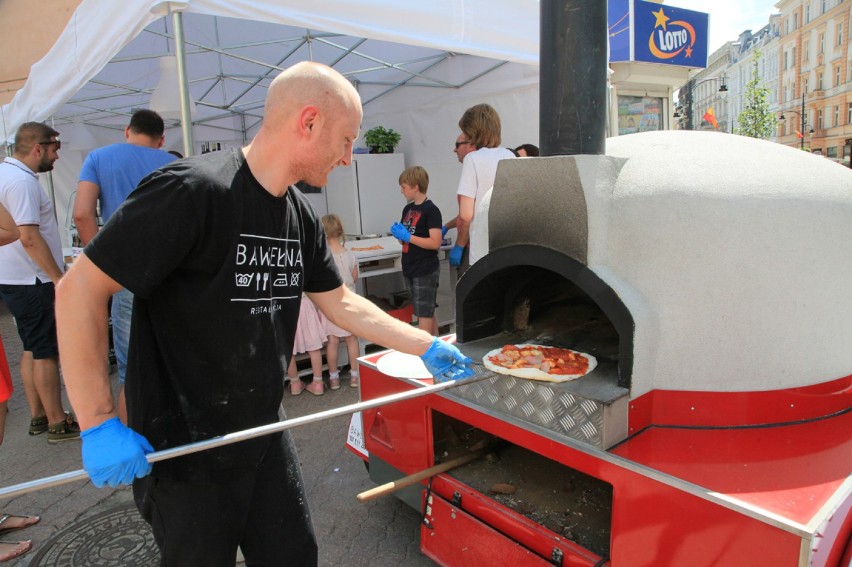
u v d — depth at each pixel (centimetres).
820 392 175
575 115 182
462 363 196
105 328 128
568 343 217
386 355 260
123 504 298
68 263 542
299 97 133
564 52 179
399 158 696
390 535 262
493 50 375
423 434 228
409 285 476
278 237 148
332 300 183
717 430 169
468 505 207
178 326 139
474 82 598
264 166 141
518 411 185
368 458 270
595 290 168
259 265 142
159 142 357
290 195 162
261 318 146
